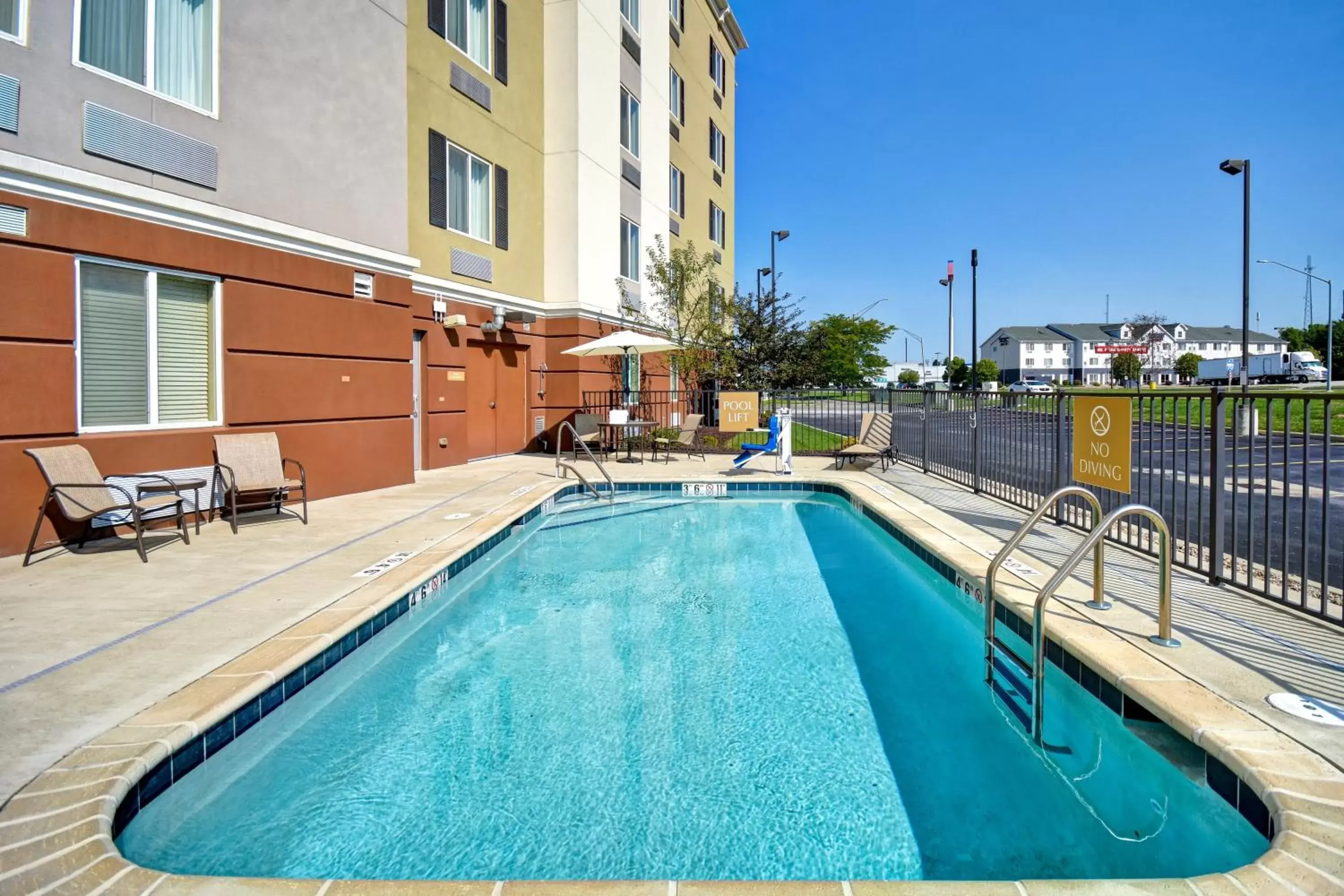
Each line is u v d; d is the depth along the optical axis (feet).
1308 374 178.09
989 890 5.97
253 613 12.96
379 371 28.53
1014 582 14.55
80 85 18.15
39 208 17.49
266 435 22.86
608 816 8.59
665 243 60.18
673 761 9.91
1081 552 10.54
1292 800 6.82
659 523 27.53
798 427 64.44
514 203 42.16
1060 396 21.24
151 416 20.42
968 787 9.30
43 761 7.77
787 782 9.37
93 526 18.98
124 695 9.45
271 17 23.26
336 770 9.72
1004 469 25.91
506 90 41.06
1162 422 15.76
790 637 15.01
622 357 51.08
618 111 49.88
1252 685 9.31
